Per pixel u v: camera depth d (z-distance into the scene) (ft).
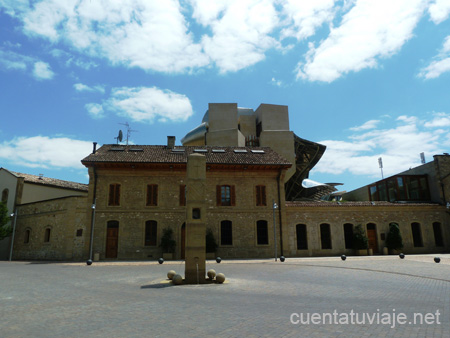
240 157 104.99
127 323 23.45
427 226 107.34
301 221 101.91
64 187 135.85
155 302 31.24
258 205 99.86
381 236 104.68
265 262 78.43
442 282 43.75
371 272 55.62
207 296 34.63
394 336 20.20
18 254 113.39
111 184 95.66
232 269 63.00
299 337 20.01
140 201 95.35
